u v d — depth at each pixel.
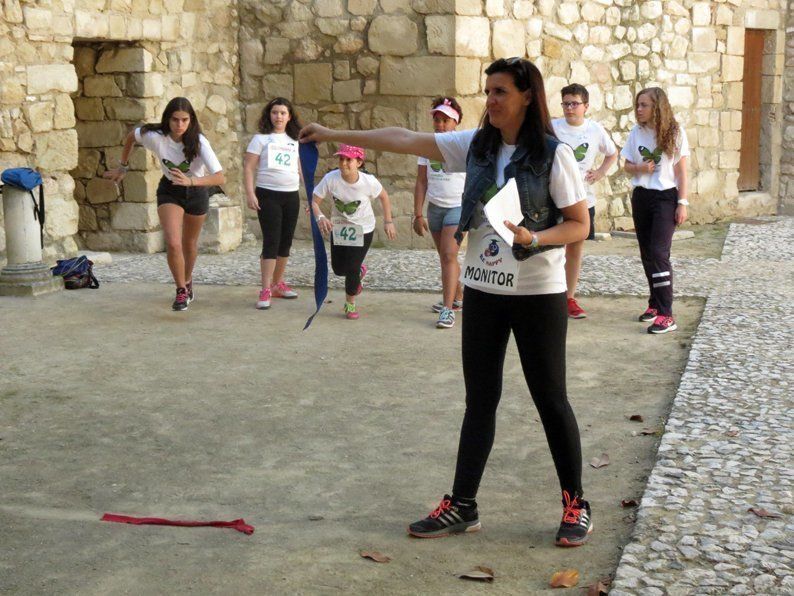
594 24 11.77
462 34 10.53
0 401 5.21
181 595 3.08
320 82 11.29
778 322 6.77
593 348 6.33
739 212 13.80
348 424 4.82
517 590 3.10
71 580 3.19
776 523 3.43
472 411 3.49
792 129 14.16
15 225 8.20
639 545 3.27
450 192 6.91
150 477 4.13
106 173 7.57
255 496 3.92
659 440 4.56
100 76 10.50
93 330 6.87
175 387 5.46
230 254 10.55
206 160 7.28
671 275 6.76
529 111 3.22
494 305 3.35
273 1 11.40
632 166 6.78
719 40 13.12
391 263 9.81
